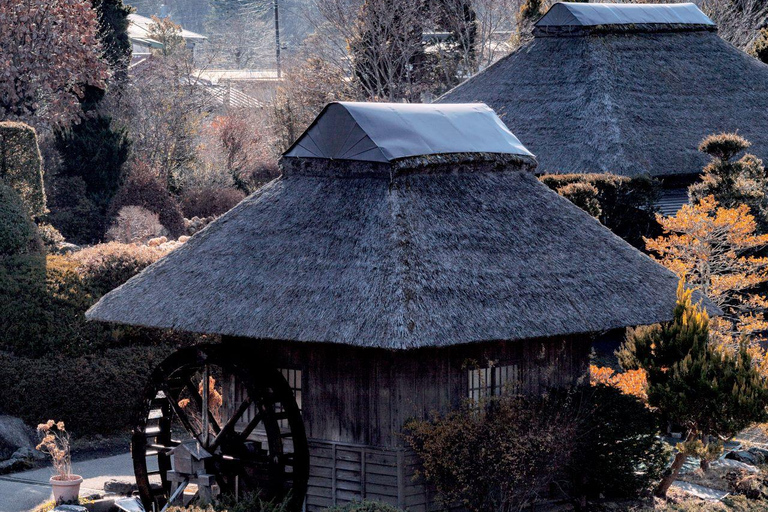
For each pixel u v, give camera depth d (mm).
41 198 35719
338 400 18641
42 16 43125
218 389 26000
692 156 37438
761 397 19062
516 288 17906
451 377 18406
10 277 26219
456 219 18766
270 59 122562
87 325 26000
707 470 21859
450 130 20328
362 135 19203
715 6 61312
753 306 27812
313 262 18062
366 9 59406
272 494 18516
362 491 18344
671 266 26422
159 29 77812
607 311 18562
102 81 45062
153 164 51344
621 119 38000
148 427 23453
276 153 62250
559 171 36906
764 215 31109
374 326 16297
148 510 19938
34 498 19938
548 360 19781
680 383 19234
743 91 41750
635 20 43156
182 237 32062
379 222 18109
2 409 24547
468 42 60656
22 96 43000
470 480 17234
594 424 18859
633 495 19844
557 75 41062
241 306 17922
